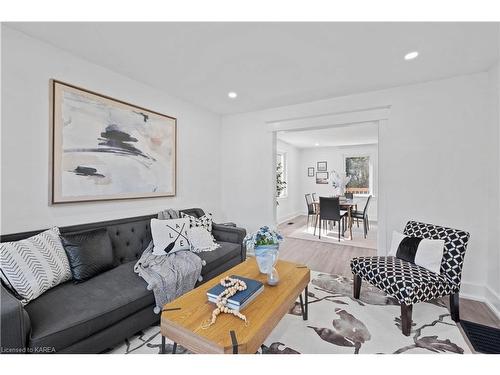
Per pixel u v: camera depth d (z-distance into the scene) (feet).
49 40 6.11
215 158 12.78
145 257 7.18
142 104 8.79
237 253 9.20
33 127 5.99
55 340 4.01
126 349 5.23
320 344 5.39
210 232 9.57
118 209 8.01
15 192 5.71
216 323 4.09
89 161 7.09
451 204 8.18
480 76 7.75
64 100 6.53
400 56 6.85
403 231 8.55
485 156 7.68
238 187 12.82
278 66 7.51
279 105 11.34
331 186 25.00
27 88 5.88
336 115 10.37
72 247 5.83
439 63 7.22
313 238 16.07
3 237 5.26
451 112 8.16
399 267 6.55
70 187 6.65
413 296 5.62
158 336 5.69
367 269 6.84
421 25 5.47
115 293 5.27
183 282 6.42
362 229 19.11
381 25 5.49
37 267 4.96
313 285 8.64
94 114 7.21
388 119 9.23
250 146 12.47
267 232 6.05
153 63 7.35
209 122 12.28
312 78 8.38
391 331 5.89
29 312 4.40
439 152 8.35
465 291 7.91
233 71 7.88
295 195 25.81
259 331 3.95
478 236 7.80
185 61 7.22
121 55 6.87
